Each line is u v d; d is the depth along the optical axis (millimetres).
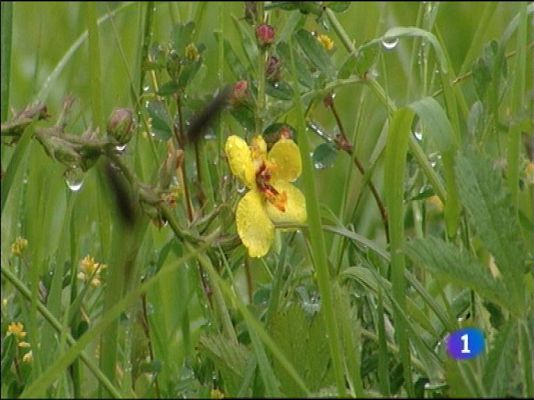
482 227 1066
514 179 1110
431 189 1158
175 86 1158
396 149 1099
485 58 1153
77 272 1164
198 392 1106
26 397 1052
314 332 1090
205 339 1099
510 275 1064
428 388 1090
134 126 1103
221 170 1169
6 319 1135
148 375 1144
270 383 1068
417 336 1096
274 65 1159
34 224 1138
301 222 1116
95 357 1157
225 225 1114
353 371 1077
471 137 1126
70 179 1093
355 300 1146
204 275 1152
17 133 1099
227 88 1146
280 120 1178
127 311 1148
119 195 1098
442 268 1062
